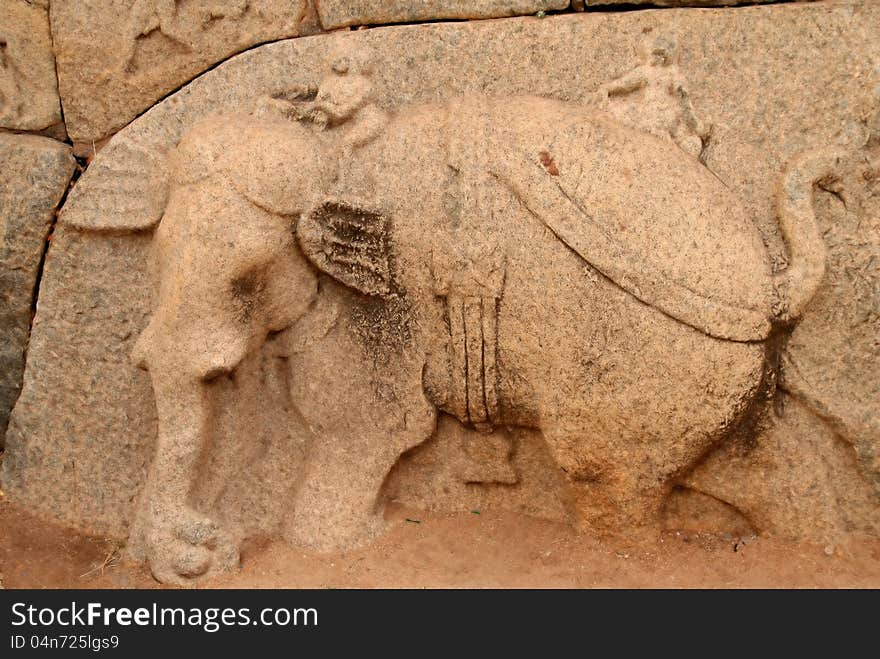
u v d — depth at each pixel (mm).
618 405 2576
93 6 2920
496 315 2627
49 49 2998
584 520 2791
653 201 2545
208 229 2639
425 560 2789
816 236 2613
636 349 2543
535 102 2680
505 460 2848
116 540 2994
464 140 2615
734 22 2656
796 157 2650
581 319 2564
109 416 3006
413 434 2826
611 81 2689
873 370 2676
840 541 2703
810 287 2607
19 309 3105
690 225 2541
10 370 3162
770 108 2658
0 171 3029
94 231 2939
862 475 2705
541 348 2609
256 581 2758
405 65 2787
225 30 2893
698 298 2516
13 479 3098
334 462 2852
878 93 2605
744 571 2674
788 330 2662
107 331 2982
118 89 2971
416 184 2656
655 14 2682
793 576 2646
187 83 2949
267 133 2680
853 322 2664
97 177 2910
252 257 2652
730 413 2572
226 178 2646
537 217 2568
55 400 3043
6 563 2889
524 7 2760
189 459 2764
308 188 2676
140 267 2941
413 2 2795
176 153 2750
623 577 2691
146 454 2994
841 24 2611
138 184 2855
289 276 2750
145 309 2949
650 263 2525
